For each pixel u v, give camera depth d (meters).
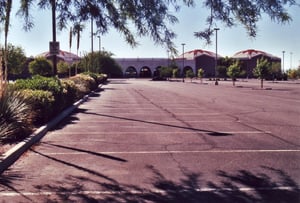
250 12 6.88
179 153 9.28
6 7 8.25
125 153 9.30
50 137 11.57
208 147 9.98
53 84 16.77
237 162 8.37
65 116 16.84
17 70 69.06
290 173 7.48
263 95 32.56
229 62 118.25
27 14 8.60
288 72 101.44
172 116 17.17
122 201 5.97
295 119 15.92
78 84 31.19
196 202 5.91
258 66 47.72
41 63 76.19
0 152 8.56
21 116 10.73
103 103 24.58
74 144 10.45
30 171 7.68
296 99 27.73
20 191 6.46
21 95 11.86
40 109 13.38
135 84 62.41
